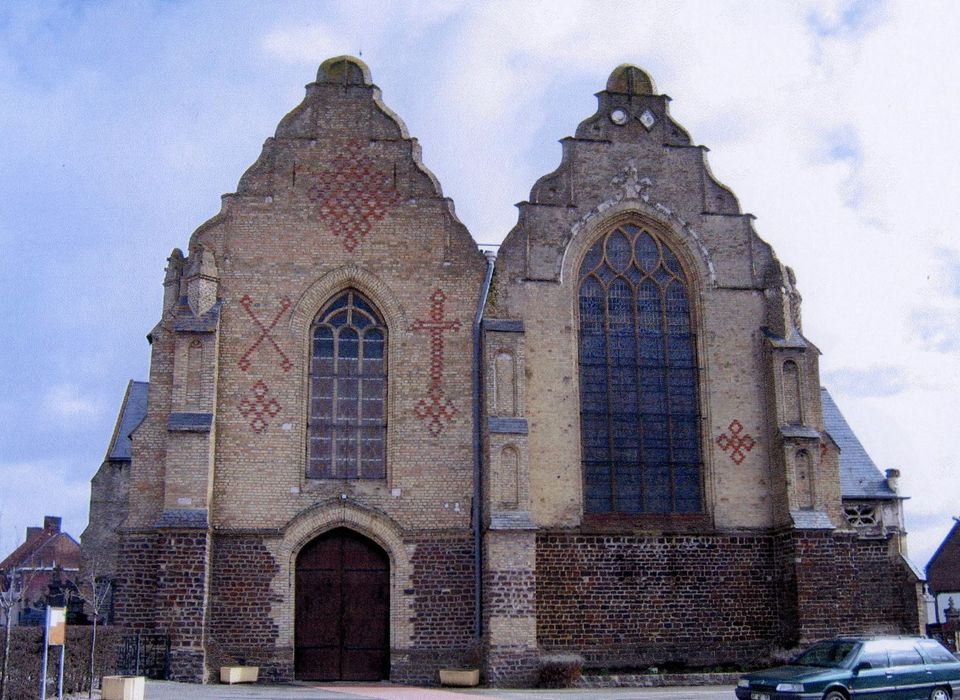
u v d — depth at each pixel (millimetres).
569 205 39375
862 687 25078
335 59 39406
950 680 26062
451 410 36844
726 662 36781
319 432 36625
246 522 35312
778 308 39281
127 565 34406
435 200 38375
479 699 28484
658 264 39812
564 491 37062
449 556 35812
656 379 39000
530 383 37688
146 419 35500
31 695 24266
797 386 38500
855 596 37062
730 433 38625
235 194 37656
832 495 38188
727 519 37906
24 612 55469
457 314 37656
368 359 37406
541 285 38500
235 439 35844
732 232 40156
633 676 34562
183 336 35531
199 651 33094
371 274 37594
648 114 40719
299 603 35500
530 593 34469
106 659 29953
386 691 31359
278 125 38531
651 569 37094
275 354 36656
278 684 34000
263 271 37219
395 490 36219
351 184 38281
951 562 84812
